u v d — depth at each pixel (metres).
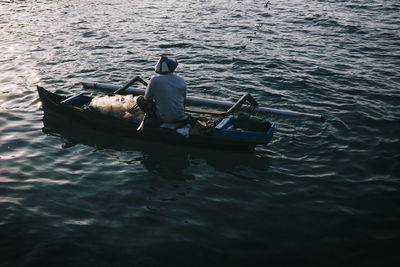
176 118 4.85
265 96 6.89
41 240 3.31
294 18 14.12
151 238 3.38
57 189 4.11
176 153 5.03
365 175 4.45
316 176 4.44
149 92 4.64
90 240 3.33
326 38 11.17
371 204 3.91
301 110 6.32
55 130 5.54
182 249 3.24
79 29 11.73
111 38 10.70
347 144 5.18
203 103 6.52
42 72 7.88
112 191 4.11
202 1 17.95
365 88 7.30
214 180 4.38
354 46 10.33
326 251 3.25
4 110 6.06
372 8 16.42
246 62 8.75
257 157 4.90
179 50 9.66
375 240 3.38
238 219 3.67
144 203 3.91
